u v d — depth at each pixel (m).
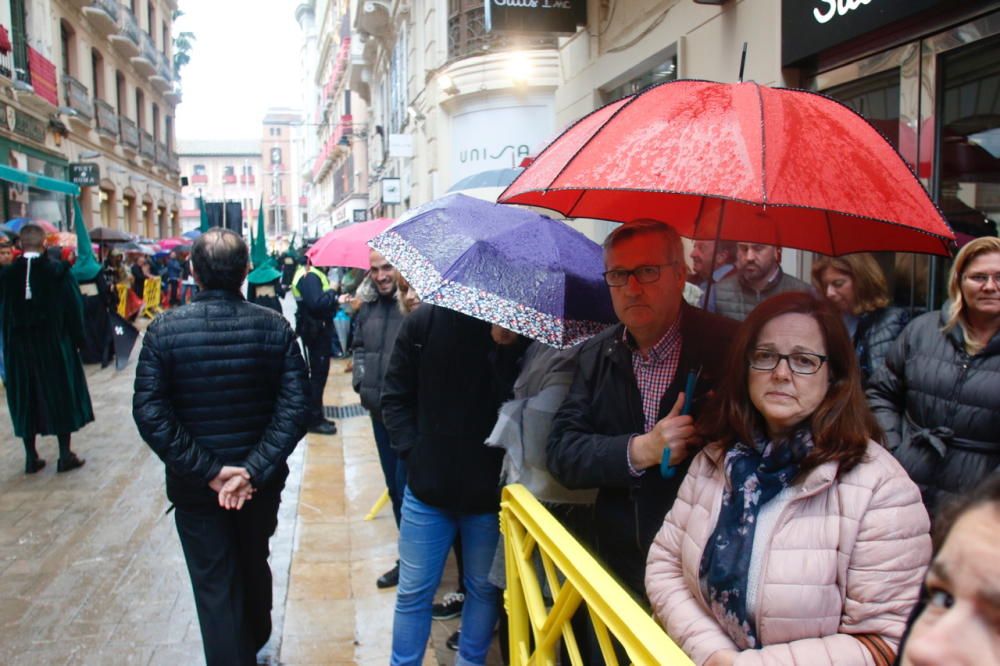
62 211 18.78
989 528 0.74
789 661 1.39
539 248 2.49
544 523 1.94
